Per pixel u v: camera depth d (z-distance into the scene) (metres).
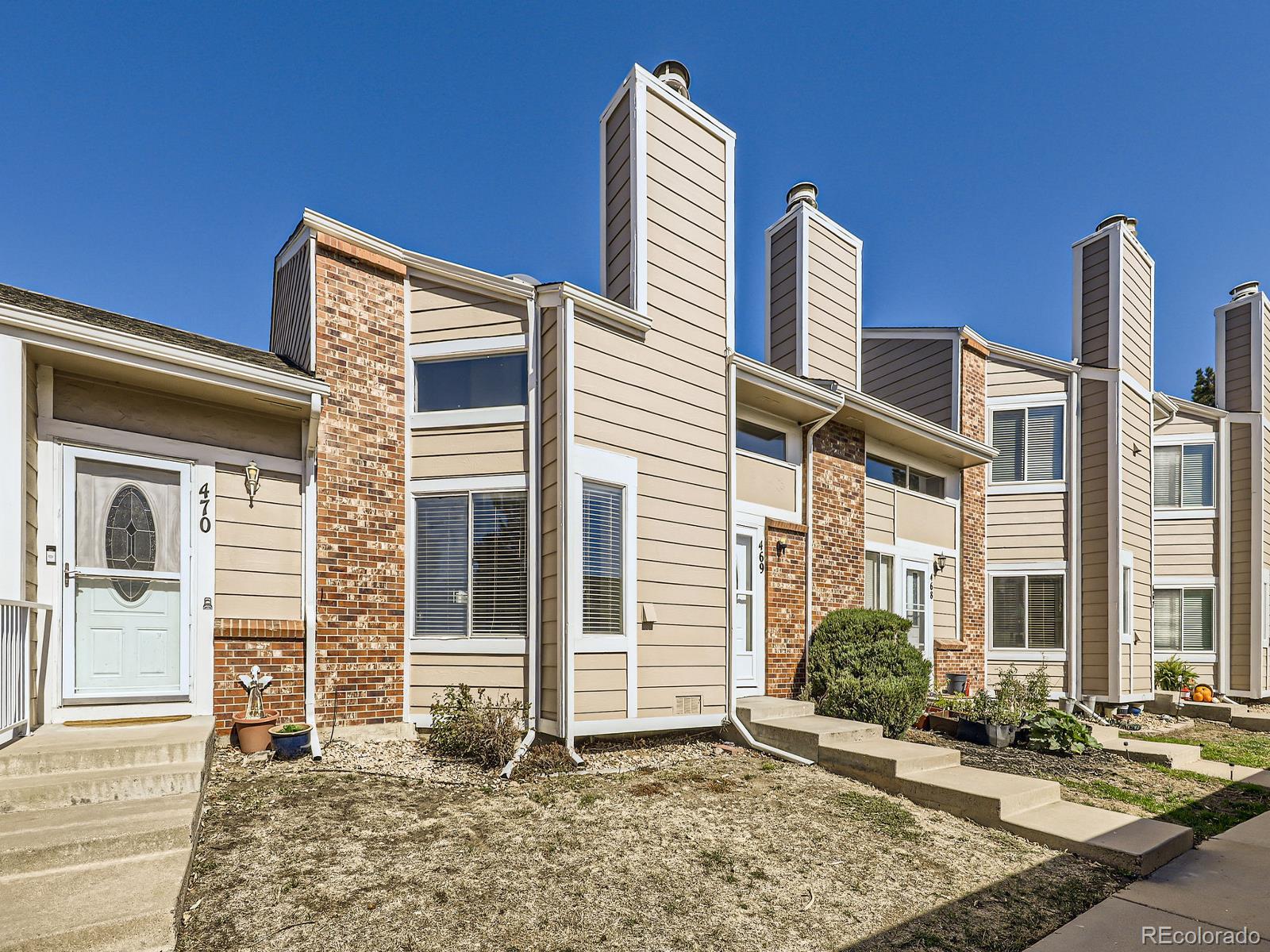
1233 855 5.77
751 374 9.45
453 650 7.97
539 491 7.85
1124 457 14.11
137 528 6.68
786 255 12.40
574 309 7.66
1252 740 12.05
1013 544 14.59
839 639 10.01
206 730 5.84
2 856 3.75
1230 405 17.61
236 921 3.75
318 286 7.76
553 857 4.80
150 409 6.82
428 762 6.86
